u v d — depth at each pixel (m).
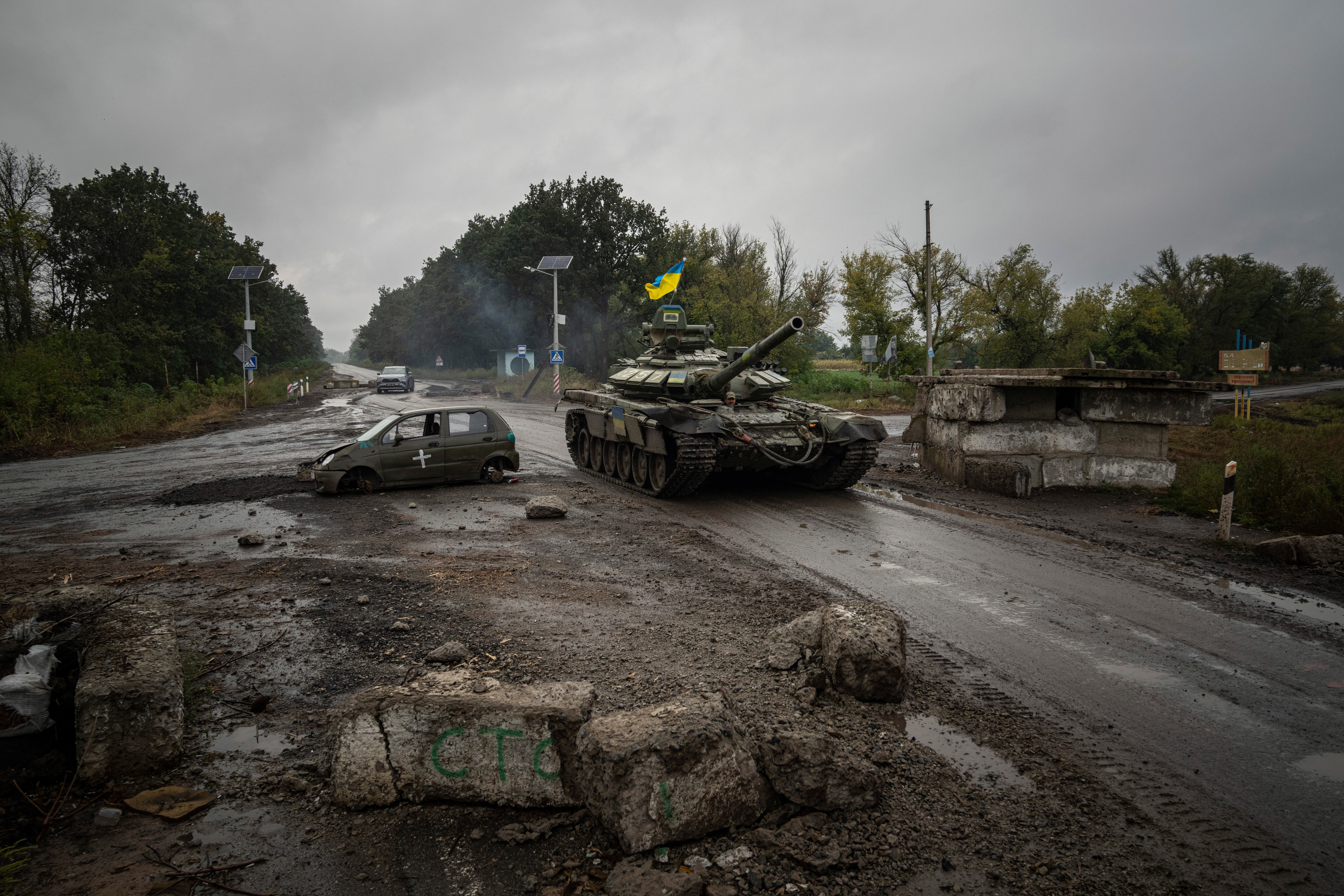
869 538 9.22
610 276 42.62
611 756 3.31
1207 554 8.35
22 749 4.05
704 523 10.13
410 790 3.70
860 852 3.31
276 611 6.43
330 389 52.03
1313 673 5.22
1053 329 44.72
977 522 10.10
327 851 3.38
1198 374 59.00
